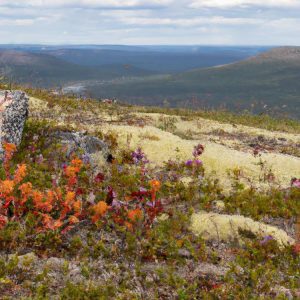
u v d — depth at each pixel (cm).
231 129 2614
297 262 973
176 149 1767
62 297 718
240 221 1136
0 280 739
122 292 769
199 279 859
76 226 1005
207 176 1578
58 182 1169
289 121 3453
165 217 1156
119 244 956
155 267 886
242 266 912
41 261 839
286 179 1644
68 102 2638
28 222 940
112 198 1058
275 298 797
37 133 1584
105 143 1631
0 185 929
